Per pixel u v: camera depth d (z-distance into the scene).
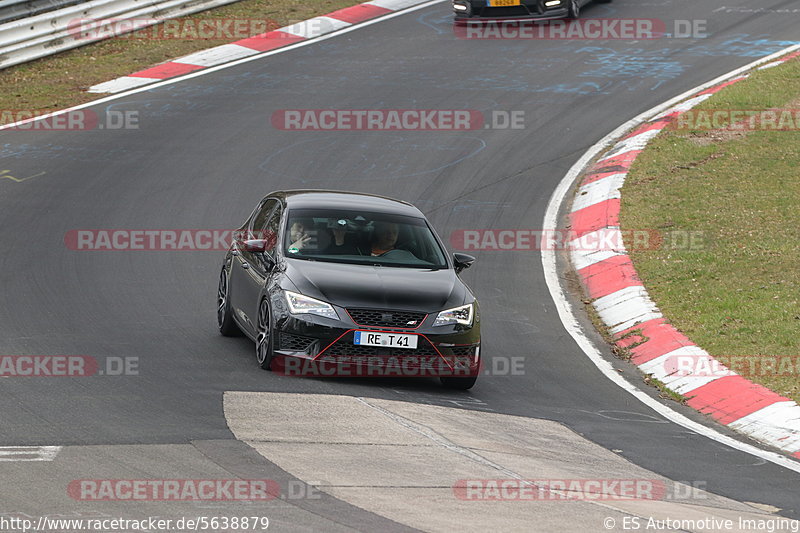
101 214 55.91
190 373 34.31
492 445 29.50
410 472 26.17
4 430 27.34
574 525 22.94
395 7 99.44
